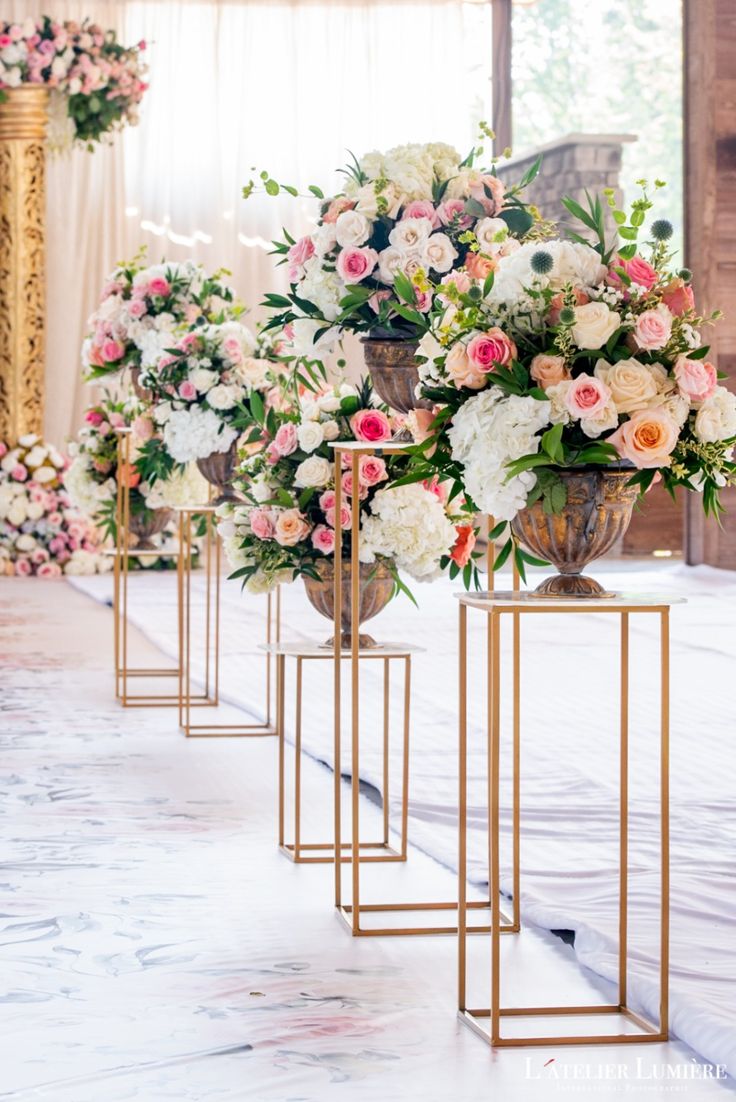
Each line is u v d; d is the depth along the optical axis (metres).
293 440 3.21
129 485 4.99
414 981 2.46
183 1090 2.01
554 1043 2.19
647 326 2.19
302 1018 2.28
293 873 3.08
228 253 10.44
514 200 3.05
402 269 2.87
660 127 9.30
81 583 8.83
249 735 4.52
